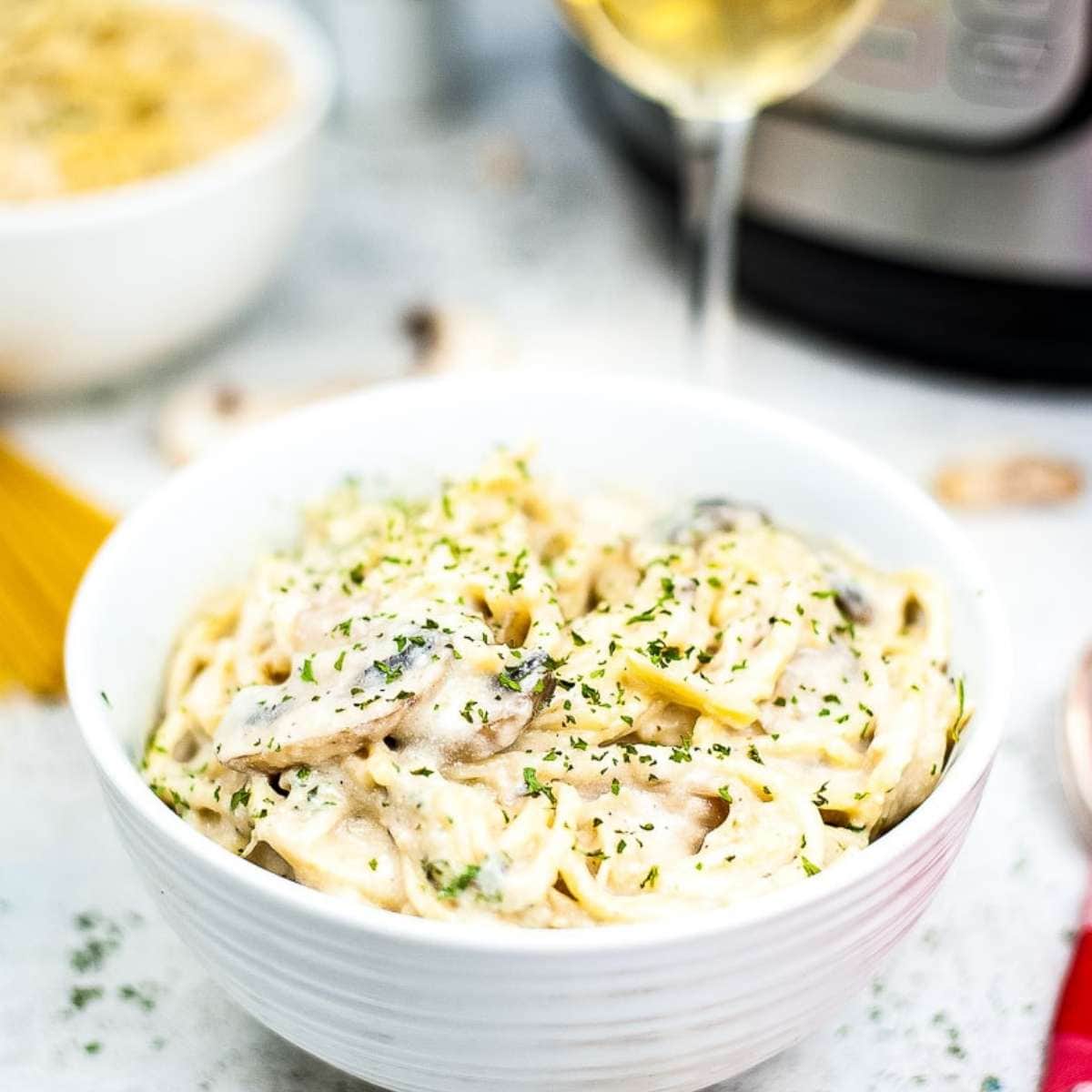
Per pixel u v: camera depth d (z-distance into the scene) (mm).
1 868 565
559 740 503
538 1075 474
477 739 492
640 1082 479
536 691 496
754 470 563
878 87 674
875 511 545
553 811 492
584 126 883
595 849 493
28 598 628
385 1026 471
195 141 704
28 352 683
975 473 663
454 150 866
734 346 739
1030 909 552
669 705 514
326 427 563
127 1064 524
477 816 483
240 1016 534
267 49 760
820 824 492
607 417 572
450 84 887
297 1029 485
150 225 663
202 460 551
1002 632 511
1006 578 642
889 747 501
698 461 569
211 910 475
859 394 715
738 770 499
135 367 709
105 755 488
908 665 519
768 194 710
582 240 803
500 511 549
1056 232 676
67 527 650
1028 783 582
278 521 561
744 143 679
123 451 694
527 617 523
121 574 528
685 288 700
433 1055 473
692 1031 470
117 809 487
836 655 521
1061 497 663
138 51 737
